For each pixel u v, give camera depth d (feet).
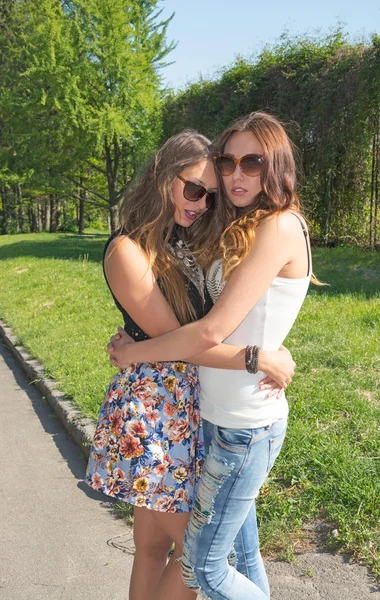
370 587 8.68
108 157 87.97
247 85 47.57
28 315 32.01
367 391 15.56
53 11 76.28
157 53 82.79
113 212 90.33
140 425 6.66
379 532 9.57
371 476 10.94
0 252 65.21
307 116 43.27
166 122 63.31
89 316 29.78
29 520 11.93
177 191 6.80
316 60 42.39
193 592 7.11
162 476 6.68
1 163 98.02
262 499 10.92
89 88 79.25
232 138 6.64
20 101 82.79
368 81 38.32
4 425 17.48
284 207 6.25
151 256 6.61
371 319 22.70
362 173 41.60
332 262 37.37
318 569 9.14
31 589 9.66
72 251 61.26
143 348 6.54
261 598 6.82
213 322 6.13
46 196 135.44
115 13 76.13
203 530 6.51
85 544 10.98
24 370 23.40
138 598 7.69
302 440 12.49
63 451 15.43
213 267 6.69
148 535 7.63
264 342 6.30
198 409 6.93
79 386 18.54
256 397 6.34
